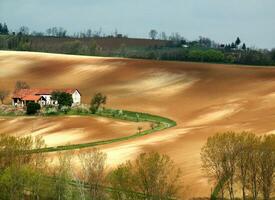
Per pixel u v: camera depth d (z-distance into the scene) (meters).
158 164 115.31
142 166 114.50
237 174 122.81
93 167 118.69
